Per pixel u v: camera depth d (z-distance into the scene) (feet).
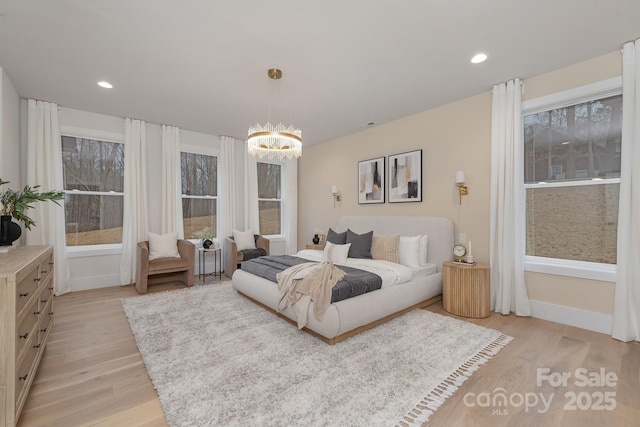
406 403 5.46
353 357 7.20
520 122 10.23
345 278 9.04
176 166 15.99
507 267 10.32
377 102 12.35
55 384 6.10
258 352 7.44
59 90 11.25
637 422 4.99
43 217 12.33
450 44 8.13
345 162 17.58
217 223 18.01
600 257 9.10
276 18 7.02
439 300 12.03
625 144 8.18
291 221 20.75
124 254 14.30
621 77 8.42
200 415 5.13
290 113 13.73
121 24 7.26
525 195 10.67
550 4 6.53
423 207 13.52
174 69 9.55
